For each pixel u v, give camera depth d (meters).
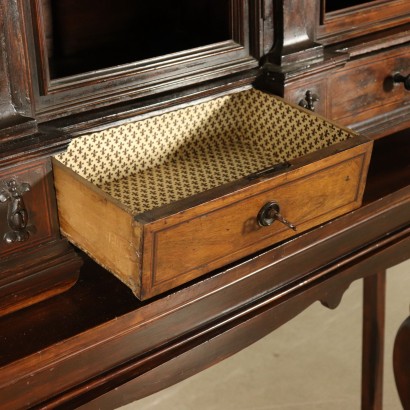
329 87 1.37
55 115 1.10
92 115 1.14
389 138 1.54
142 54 1.35
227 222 1.07
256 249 1.14
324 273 1.26
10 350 1.00
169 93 1.23
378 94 1.47
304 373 2.12
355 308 2.33
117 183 1.27
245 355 2.18
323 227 1.21
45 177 1.08
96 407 1.06
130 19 1.46
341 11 1.40
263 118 1.34
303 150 1.29
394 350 0.82
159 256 1.02
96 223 1.04
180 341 1.12
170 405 2.03
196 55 1.25
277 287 1.22
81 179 1.04
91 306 1.08
